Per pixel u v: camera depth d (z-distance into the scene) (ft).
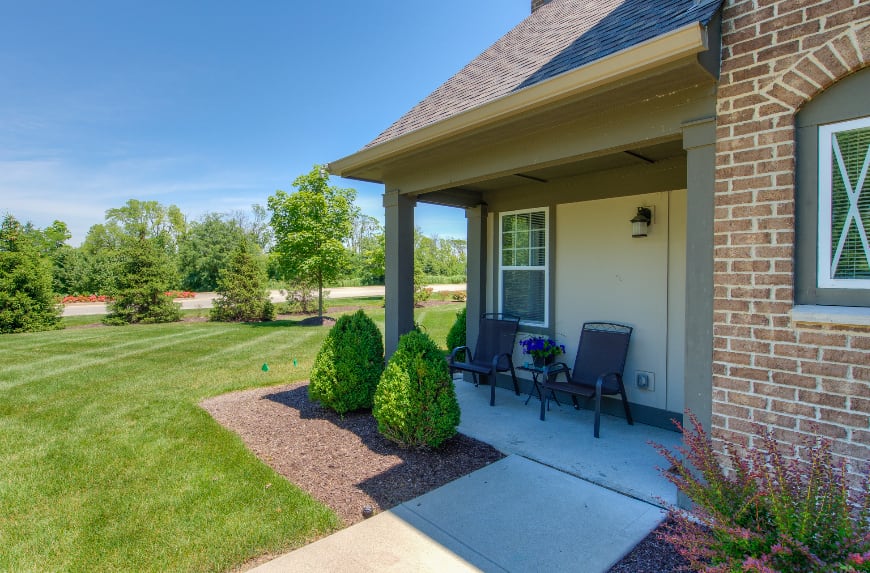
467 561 8.37
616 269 16.70
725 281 9.24
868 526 6.25
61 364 26.40
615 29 11.66
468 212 22.27
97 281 87.92
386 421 13.67
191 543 8.87
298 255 47.62
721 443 9.32
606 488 11.14
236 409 17.56
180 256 124.77
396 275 17.92
